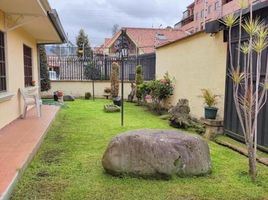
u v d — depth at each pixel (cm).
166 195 315
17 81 734
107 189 328
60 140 561
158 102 1021
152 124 758
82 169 392
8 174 329
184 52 888
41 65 1339
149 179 355
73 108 1082
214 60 683
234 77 381
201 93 743
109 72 1571
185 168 362
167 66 1062
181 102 762
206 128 632
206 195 317
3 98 580
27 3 522
